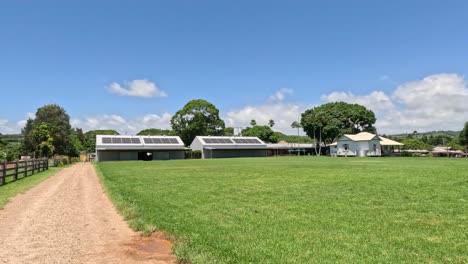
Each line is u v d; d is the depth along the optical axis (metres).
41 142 50.56
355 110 77.38
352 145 63.97
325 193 11.14
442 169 21.00
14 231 6.82
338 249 5.21
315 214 7.85
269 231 6.33
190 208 8.78
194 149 71.31
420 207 8.49
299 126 84.44
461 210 8.09
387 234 6.05
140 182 15.96
